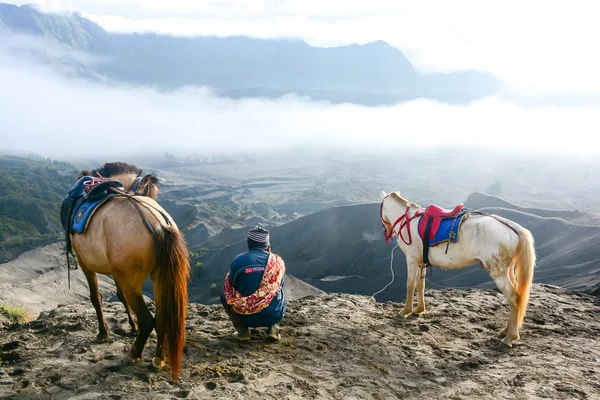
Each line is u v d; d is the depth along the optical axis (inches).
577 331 292.4
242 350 239.0
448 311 325.7
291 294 2316.7
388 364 232.7
